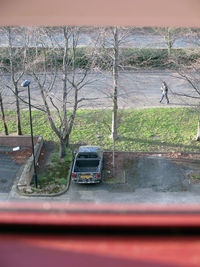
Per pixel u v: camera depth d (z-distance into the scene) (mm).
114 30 15344
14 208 1188
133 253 1080
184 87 23188
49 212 1173
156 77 23812
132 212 1169
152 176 15992
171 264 1044
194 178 15820
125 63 20609
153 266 1042
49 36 15047
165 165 16656
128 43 19547
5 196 14836
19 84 23156
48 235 1140
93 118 20109
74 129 19328
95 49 15680
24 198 14711
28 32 15320
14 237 1136
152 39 22141
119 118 19672
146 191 15070
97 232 1128
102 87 21453
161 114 20422
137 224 1119
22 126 19891
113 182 15594
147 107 21062
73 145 18188
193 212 1162
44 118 20547
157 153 17469
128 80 19922
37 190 15086
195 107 19250
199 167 16531
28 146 18391
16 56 19328
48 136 19047
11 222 1133
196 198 14602
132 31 17422
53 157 17375
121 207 1200
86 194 14922
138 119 19953
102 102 21281
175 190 15102
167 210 1182
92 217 1148
